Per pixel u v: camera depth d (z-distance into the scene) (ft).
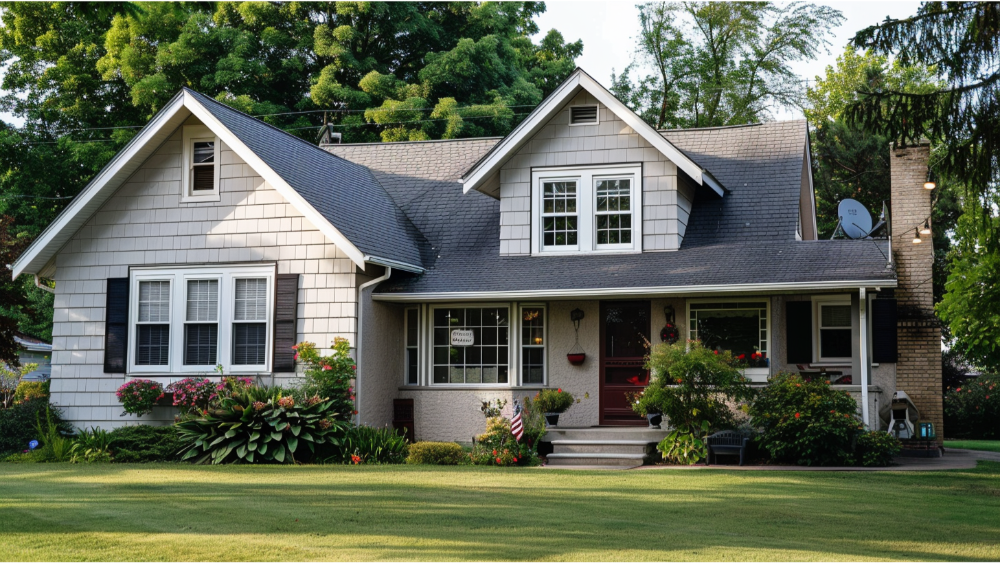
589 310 62.54
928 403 66.33
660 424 57.62
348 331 58.44
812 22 127.75
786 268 56.75
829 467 50.60
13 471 47.34
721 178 69.21
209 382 58.54
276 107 113.50
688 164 60.64
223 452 52.47
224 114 61.36
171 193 62.39
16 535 27.99
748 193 66.95
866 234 67.67
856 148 122.42
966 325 59.47
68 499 35.88
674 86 131.34
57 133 116.88
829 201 124.88
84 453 55.36
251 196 60.95
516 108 119.65
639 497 37.76
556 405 58.65
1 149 109.29
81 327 62.90
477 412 61.93
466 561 24.61
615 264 61.26
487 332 63.21
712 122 129.59
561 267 62.03
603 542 27.66
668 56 130.41
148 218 62.54
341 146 82.12
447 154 78.64
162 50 110.11
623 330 62.34
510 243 64.75
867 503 36.83
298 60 116.88
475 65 117.70
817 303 64.39
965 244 58.39
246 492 38.24
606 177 63.72
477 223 69.31
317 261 59.52
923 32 40.24
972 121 40.11
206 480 42.60
